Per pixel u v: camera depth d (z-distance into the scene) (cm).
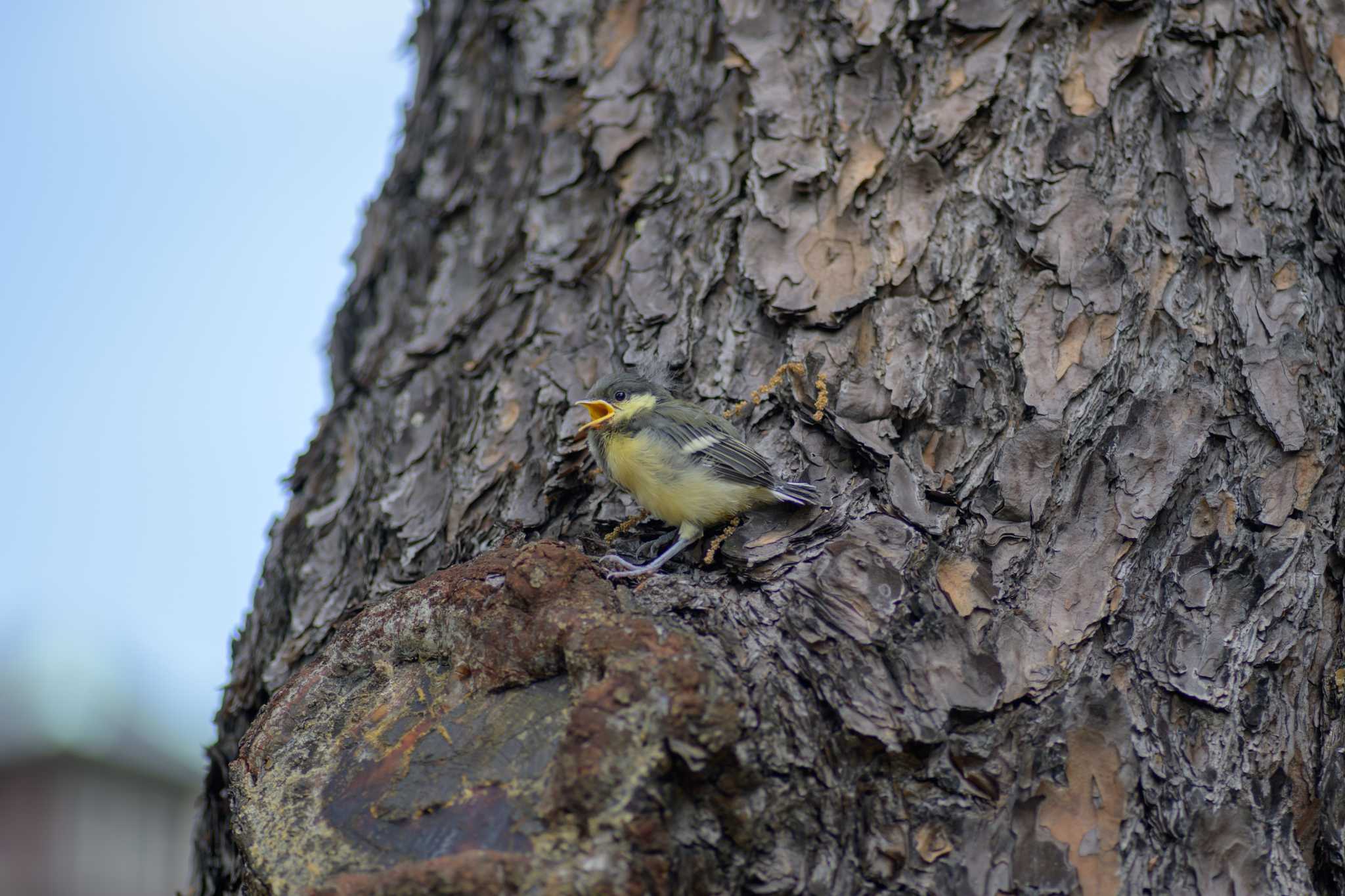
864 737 575
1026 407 684
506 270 879
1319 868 630
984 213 751
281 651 784
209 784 818
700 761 525
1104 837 568
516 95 940
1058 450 668
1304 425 676
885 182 777
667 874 512
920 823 575
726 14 860
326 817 577
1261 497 662
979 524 659
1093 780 579
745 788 544
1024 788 578
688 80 864
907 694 588
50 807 1372
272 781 611
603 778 516
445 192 952
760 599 624
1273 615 637
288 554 838
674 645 554
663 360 774
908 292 740
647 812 512
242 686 817
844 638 600
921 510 664
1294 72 771
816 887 554
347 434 882
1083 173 745
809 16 838
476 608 629
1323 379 697
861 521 656
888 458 680
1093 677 609
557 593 604
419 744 596
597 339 813
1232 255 715
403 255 955
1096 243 723
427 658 646
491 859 505
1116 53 775
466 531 757
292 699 651
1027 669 605
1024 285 723
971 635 612
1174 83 762
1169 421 677
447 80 1006
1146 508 653
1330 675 657
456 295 888
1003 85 781
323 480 868
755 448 721
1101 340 696
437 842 540
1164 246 720
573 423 775
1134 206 732
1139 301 704
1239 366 688
